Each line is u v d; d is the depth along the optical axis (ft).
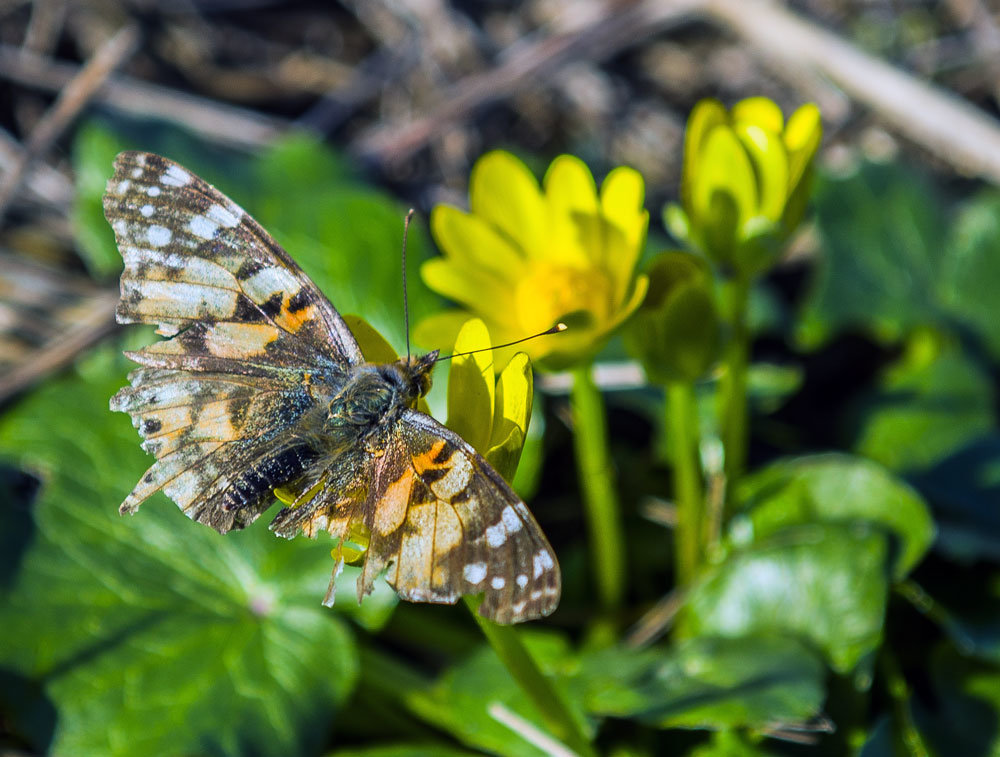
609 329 1.55
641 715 1.59
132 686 1.61
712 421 1.70
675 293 1.55
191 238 1.54
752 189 1.56
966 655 1.62
